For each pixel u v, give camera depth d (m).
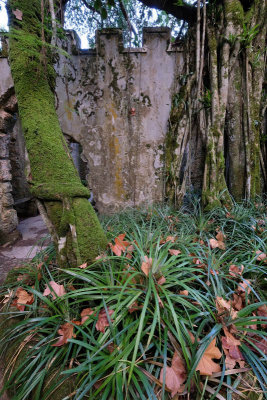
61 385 0.82
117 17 3.05
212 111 2.37
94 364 0.83
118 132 2.74
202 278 1.27
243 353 0.88
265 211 2.26
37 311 1.15
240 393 0.75
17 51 1.34
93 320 0.96
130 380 0.80
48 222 1.26
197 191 2.73
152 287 0.98
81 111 2.70
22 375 0.89
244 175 2.53
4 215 3.11
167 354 0.88
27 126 1.27
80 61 2.59
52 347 0.96
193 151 2.76
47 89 1.40
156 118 2.69
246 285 1.16
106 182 2.87
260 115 2.62
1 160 3.04
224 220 1.95
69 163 1.32
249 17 2.34
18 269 1.64
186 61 2.50
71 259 1.22
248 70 2.39
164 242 1.56
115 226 1.99
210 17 2.37
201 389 0.77
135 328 0.86
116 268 1.23
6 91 2.64
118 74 2.60
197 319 0.98
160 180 2.80
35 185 1.23
